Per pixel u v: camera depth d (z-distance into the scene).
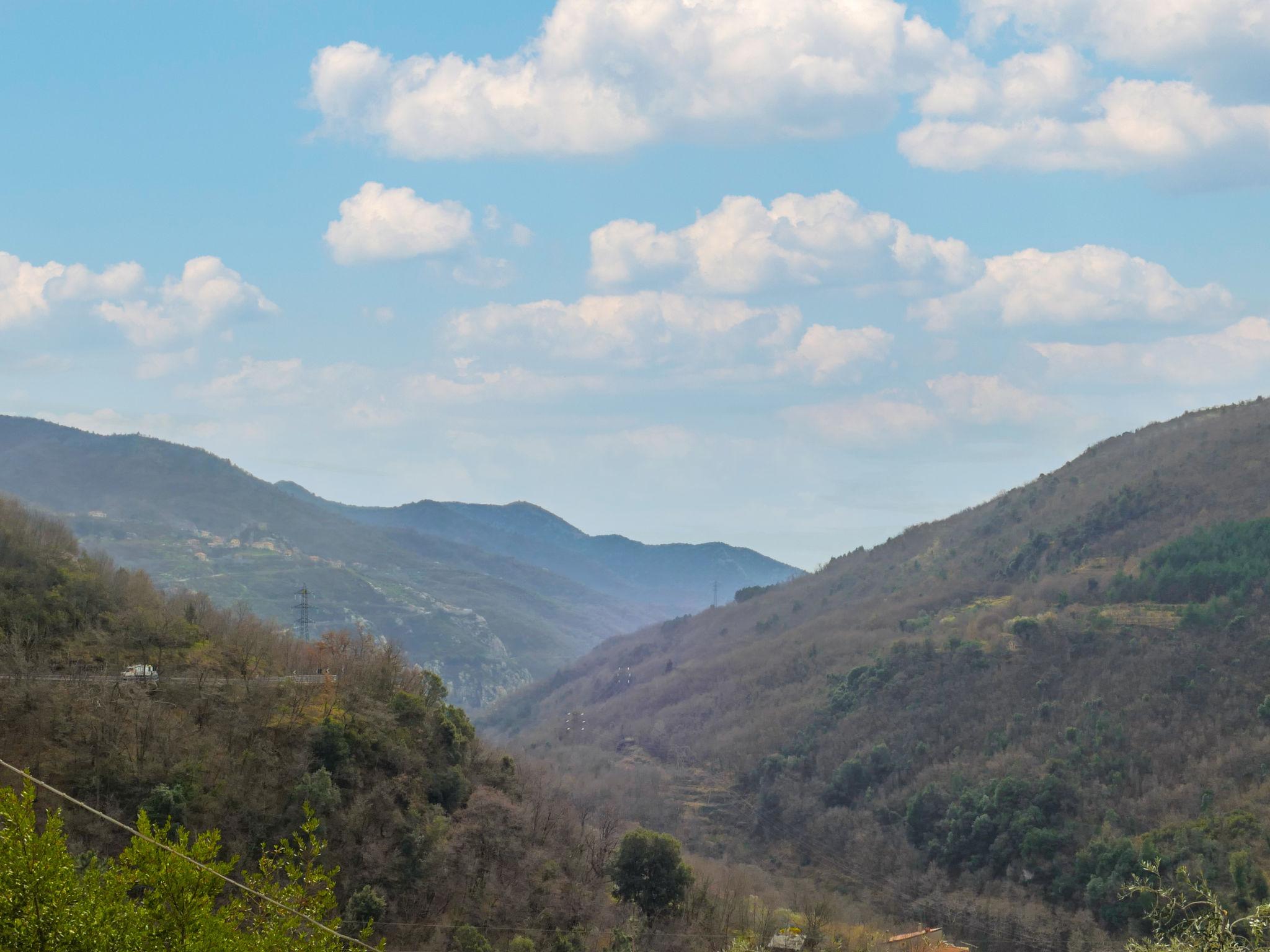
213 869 35.06
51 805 83.75
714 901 116.62
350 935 85.62
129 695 100.69
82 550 136.12
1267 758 151.88
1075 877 139.38
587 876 113.94
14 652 101.69
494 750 140.50
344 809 99.06
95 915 31.41
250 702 106.50
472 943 90.56
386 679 124.00
